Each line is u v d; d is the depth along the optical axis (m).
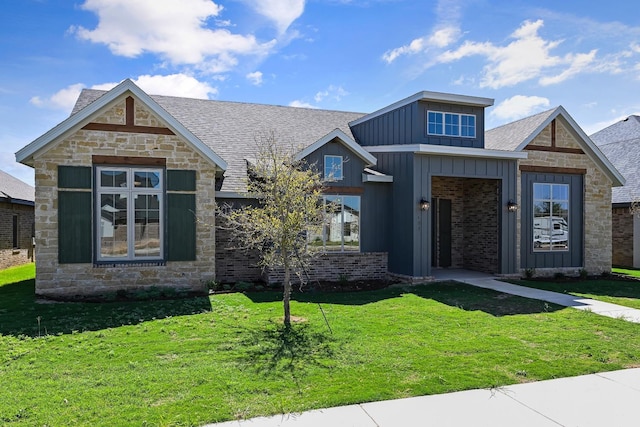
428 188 13.77
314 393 5.09
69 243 10.98
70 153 11.00
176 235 11.67
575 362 6.35
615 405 4.97
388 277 14.42
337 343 7.03
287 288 8.32
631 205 18.64
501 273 14.80
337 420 4.48
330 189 13.71
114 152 11.26
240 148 15.48
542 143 15.74
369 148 14.70
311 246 12.80
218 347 6.84
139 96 11.27
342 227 14.02
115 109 11.28
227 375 5.62
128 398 4.92
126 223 11.45
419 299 10.84
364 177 14.05
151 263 11.48
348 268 13.97
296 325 8.20
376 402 4.93
